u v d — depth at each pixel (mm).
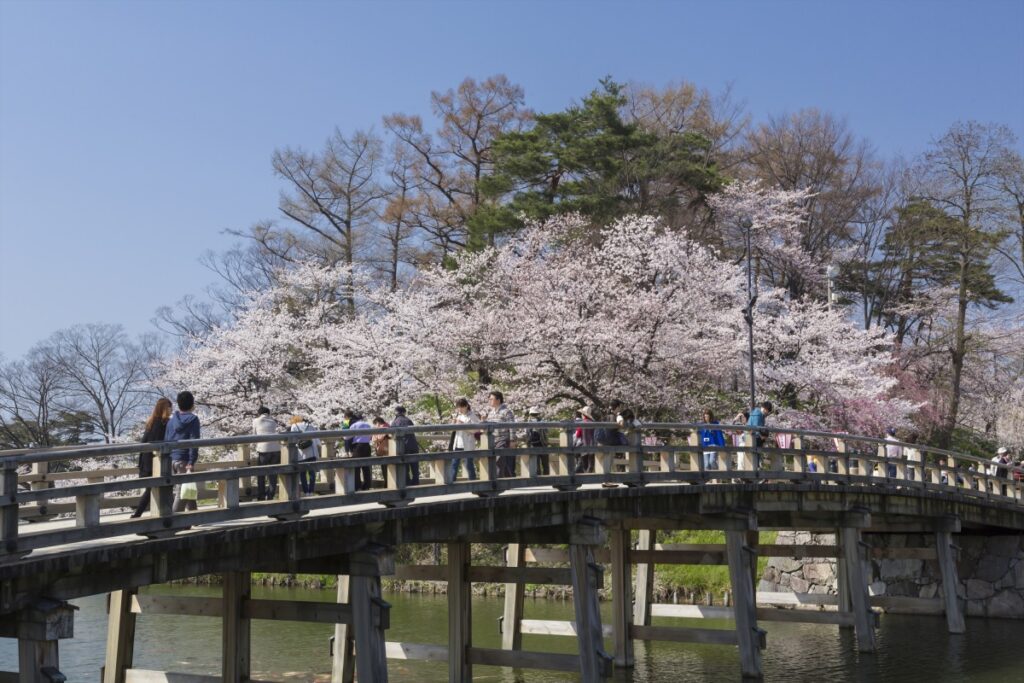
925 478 25141
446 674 19953
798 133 50219
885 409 36844
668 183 45562
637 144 44469
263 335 36250
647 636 20234
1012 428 45000
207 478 10086
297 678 19188
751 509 19391
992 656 22391
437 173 51688
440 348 31750
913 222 46062
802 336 35906
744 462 19719
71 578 9086
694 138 46719
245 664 13492
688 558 20719
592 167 44062
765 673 20828
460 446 16219
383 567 12172
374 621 12164
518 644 19859
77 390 49594
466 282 35312
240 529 10422
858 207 49219
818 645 24500
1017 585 27906
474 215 44281
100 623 26750
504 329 31156
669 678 19969
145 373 49531
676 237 34500
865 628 22781
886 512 23922
